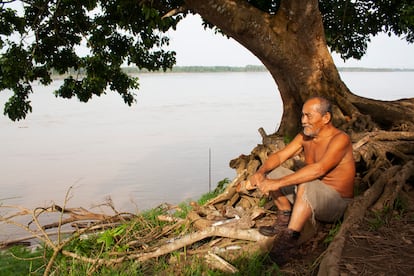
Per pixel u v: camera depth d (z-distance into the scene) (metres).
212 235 4.85
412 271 3.79
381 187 5.29
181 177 26.80
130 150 38.91
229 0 8.45
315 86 8.84
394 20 11.49
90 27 11.73
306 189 4.41
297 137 4.96
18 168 30.94
